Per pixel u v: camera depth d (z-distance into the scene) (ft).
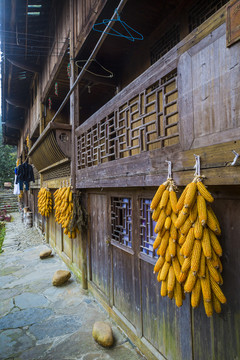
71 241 19.30
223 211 5.84
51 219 27.63
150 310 9.09
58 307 13.71
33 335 11.16
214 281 4.94
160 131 7.11
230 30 4.59
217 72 4.98
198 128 5.51
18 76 31.30
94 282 14.76
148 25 13.37
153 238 8.82
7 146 98.48
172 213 5.89
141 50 15.12
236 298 5.56
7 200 80.79
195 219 5.02
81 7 14.19
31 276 18.66
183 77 5.96
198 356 6.77
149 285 9.12
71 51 15.44
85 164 13.52
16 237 34.73
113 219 12.11
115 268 11.92
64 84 21.53
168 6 12.05
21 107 39.63
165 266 6.03
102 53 16.26
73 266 18.63
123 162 9.16
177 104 6.21
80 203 15.56
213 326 6.23
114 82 18.03
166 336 8.15
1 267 21.12
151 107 8.16
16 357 9.78
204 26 5.30
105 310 12.97
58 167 20.63
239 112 4.51
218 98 4.96
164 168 6.76
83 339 10.78
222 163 4.87
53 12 20.21
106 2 11.32
